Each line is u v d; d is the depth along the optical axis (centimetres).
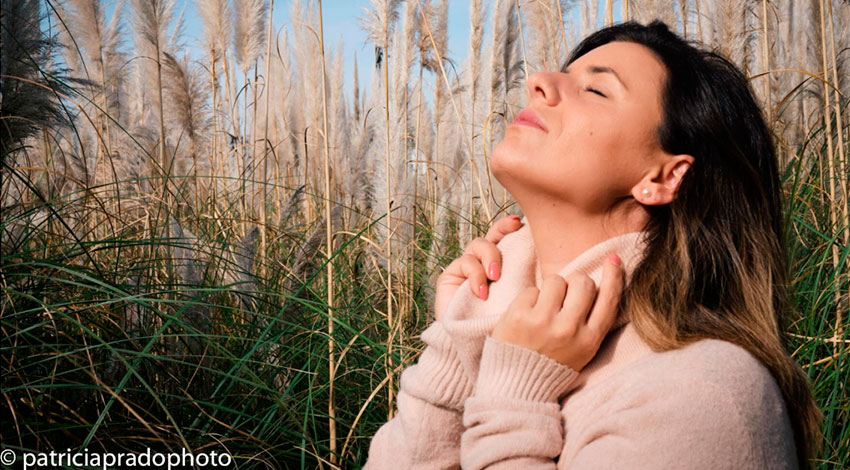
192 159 514
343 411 288
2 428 230
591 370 119
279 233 409
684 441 96
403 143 378
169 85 491
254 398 273
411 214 350
